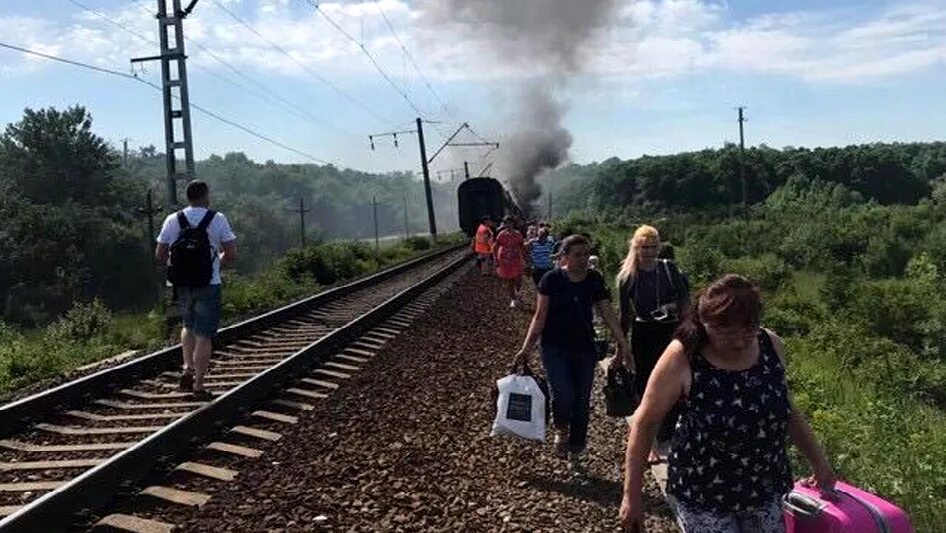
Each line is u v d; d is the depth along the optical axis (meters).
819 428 8.36
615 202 180.38
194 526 5.57
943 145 192.12
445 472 7.07
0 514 5.67
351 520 5.84
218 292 8.97
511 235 19.62
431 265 37.69
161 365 10.96
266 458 7.11
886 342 17.25
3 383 11.73
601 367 11.88
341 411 8.98
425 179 67.50
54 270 62.19
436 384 10.86
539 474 7.15
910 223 53.97
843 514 3.41
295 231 141.12
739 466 3.41
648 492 6.66
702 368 3.40
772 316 21.91
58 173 95.62
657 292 6.95
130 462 6.18
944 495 6.92
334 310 18.94
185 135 23.48
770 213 93.44
